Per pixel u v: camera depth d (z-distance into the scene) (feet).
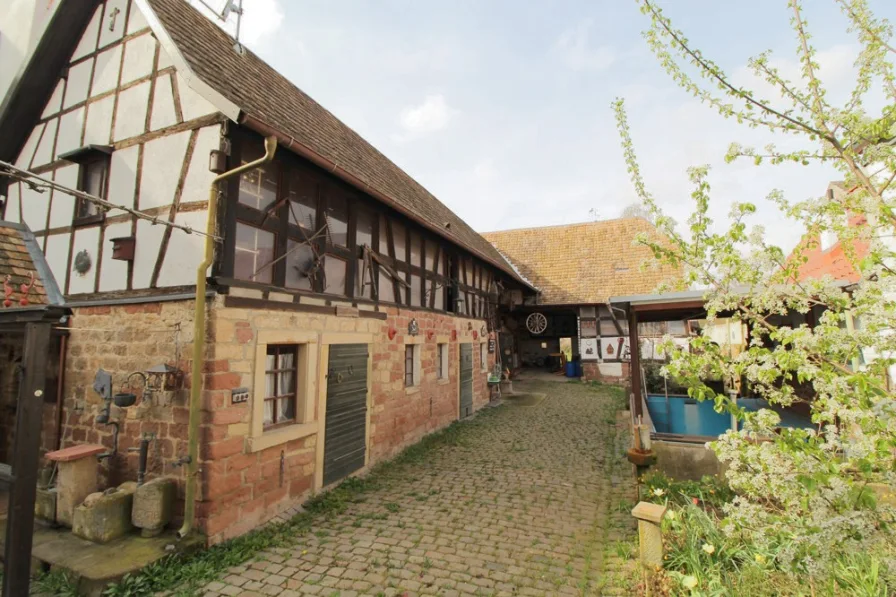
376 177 27.91
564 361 65.98
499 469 22.85
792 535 7.92
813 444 7.61
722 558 11.64
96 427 16.49
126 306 16.29
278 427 17.26
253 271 16.30
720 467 16.92
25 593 9.67
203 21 22.08
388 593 11.87
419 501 18.51
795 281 8.68
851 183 9.62
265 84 22.36
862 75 8.66
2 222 12.44
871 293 7.63
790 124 9.04
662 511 11.44
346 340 21.03
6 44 23.11
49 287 11.14
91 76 19.10
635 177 10.14
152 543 13.42
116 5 18.70
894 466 7.07
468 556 13.87
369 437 22.80
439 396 31.91
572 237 66.49
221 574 12.69
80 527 13.87
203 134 15.61
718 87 9.34
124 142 17.51
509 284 54.90
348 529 15.76
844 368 7.94
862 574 9.41
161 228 16.03
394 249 26.76
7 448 19.90
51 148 19.98
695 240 9.06
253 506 15.56
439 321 32.60
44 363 10.23
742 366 8.25
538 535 15.30
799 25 9.01
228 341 14.75
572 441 28.48
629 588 11.82
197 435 14.01
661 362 37.73
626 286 56.54
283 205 17.69
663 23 9.17
